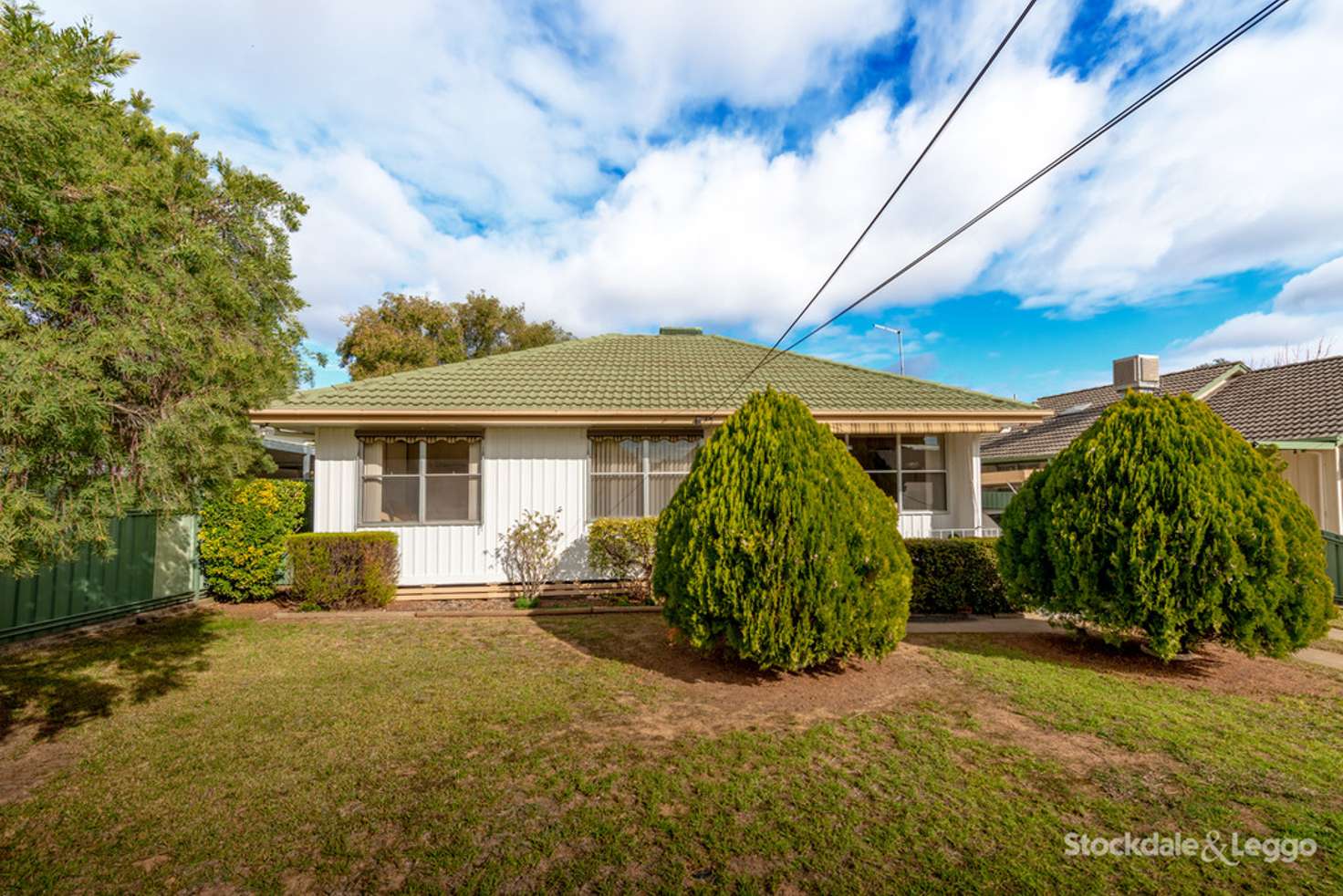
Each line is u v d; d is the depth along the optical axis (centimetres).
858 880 285
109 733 458
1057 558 633
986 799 358
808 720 480
